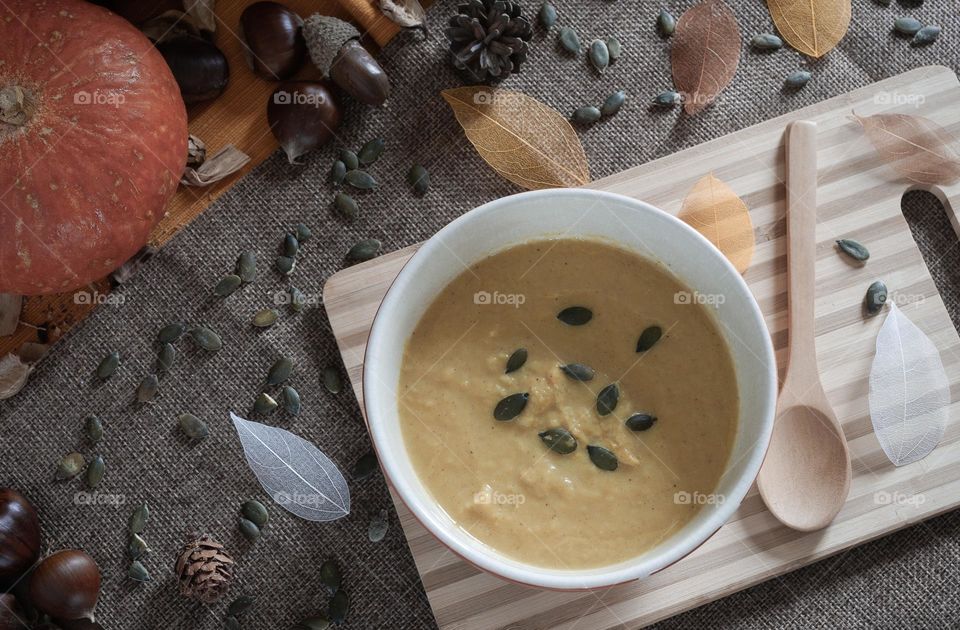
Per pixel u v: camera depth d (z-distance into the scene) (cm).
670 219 59
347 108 68
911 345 64
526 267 61
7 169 61
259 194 67
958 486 64
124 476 66
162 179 63
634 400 61
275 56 66
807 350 64
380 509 66
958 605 65
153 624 66
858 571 65
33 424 67
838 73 68
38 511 66
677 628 65
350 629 66
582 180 66
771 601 65
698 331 61
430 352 61
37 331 67
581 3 68
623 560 60
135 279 67
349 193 67
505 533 60
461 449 61
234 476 66
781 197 65
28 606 66
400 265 66
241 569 66
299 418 66
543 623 64
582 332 61
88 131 61
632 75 68
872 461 64
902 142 65
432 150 67
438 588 64
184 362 67
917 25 67
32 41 61
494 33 65
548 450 61
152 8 67
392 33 67
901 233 65
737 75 68
